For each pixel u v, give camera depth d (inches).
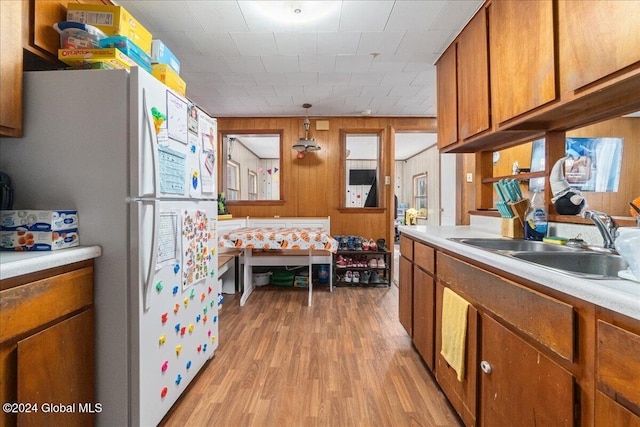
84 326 45.4
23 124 47.7
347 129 170.7
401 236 97.0
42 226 42.7
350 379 70.2
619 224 50.8
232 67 108.9
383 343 88.8
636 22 36.7
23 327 35.5
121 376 47.4
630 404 24.6
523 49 58.0
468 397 51.3
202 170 69.9
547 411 33.7
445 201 198.4
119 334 47.4
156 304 52.1
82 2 63.5
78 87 47.7
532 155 96.2
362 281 151.5
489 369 45.3
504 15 64.1
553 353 33.1
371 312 115.0
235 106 153.4
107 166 47.4
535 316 35.7
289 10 76.2
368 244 154.1
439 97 101.6
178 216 59.4
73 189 47.7
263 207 173.5
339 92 133.8
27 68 58.6
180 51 97.3
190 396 63.5
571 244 54.9
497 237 71.3
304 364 76.6
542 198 68.9
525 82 57.6
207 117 72.8
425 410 59.7
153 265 49.3
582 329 29.5
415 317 81.8
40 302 37.8
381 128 170.1
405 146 256.8
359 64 106.5
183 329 61.7
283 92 134.1
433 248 69.7
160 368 53.3
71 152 47.7
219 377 70.5
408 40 90.0
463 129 83.5
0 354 33.2
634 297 24.3
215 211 78.8
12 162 48.2
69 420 42.3
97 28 55.2
